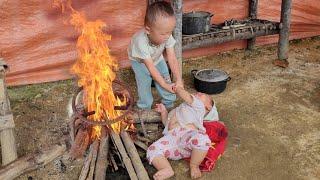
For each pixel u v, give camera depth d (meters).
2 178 3.19
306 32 6.39
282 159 3.55
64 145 3.53
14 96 4.68
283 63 5.51
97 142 3.39
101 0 4.98
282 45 5.55
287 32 5.47
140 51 3.77
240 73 5.28
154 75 3.76
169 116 3.69
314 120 4.18
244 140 3.83
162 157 3.35
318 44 6.25
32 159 3.36
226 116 4.25
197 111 3.53
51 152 3.46
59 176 3.34
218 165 3.48
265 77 5.17
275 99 4.61
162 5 3.47
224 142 3.59
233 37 5.14
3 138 3.31
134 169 3.26
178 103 4.47
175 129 3.52
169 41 3.92
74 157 3.49
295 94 4.73
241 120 4.18
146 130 3.85
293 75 5.23
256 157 3.59
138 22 5.26
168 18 3.41
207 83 4.59
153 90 4.85
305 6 6.20
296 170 3.41
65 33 4.95
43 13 4.78
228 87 4.90
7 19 4.65
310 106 4.46
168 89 3.72
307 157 3.58
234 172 3.39
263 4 5.90
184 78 5.13
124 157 3.29
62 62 5.05
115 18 5.12
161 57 4.11
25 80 4.96
